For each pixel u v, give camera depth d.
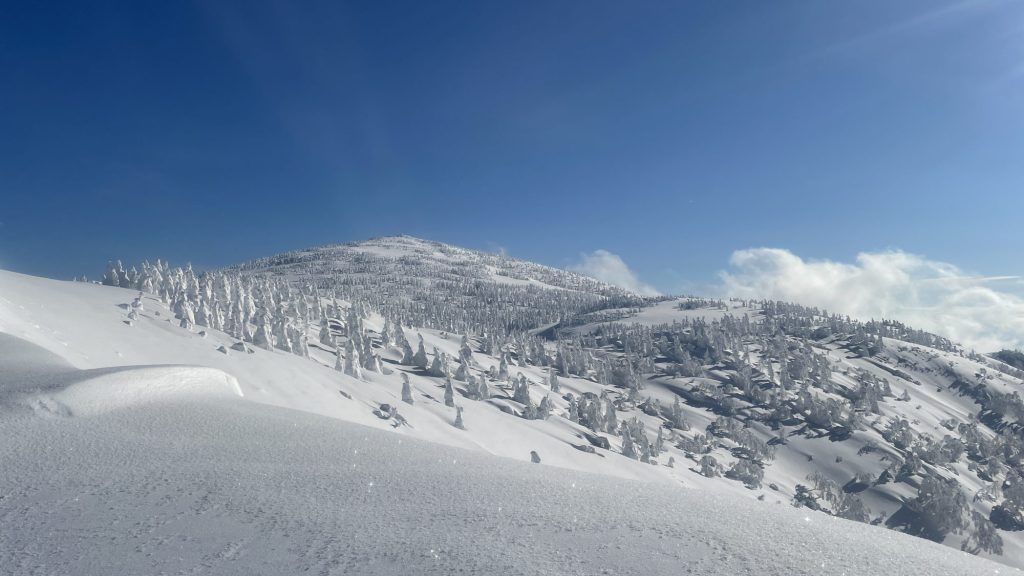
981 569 7.81
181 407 16.81
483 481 11.06
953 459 171.25
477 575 6.62
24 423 13.52
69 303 49.91
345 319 132.00
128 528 8.09
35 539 7.66
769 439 180.25
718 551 7.66
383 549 7.42
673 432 162.12
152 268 78.56
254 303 93.06
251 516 8.65
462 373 112.19
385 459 12.83
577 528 8.45
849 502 136.75
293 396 48.09
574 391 177.00
